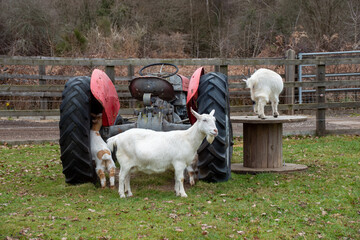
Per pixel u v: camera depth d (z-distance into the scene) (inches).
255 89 246.5
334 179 225.0
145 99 209.6
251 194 197.0
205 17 997.2
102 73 220.2
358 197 190.7
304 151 314.3
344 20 803.4
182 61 379.2
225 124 207.3
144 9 946.1
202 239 142.7
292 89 548.7
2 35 782.5
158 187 215.3
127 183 197.2
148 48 792.9
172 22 960.9
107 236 144.5
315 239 144.1
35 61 365.7
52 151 327.9
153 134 191.3
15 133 402.9
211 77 214.5
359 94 585.6
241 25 932.0
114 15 882.8
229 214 167.5
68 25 816.9
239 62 378.6
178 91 253.0
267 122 237.6
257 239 143.3
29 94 507.5
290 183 217.5
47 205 181.2
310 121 479.2
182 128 213.2
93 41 732.0
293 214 168.4
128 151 190.2
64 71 593.6
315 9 800.9
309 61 387.5
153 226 153.8
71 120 201.9
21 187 218.5
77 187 208.4
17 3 783.1
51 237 143.0
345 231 151.3
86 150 203.5
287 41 836.6
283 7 899.4
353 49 714.8
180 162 189.6
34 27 789.2
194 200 185.8
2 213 169.5
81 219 161.8
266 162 253.4
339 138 375.2
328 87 598.9
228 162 223.5
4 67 621.0
